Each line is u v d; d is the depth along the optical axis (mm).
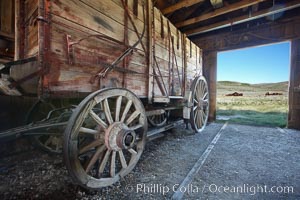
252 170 2527
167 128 3826
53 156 2756
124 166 2119
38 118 2674
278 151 3414
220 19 6316
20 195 1777
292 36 5750
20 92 1669
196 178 2266
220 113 9680
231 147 3656
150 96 3068
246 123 6781
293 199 1832
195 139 4328
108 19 2176
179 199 1806
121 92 2033
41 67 1473
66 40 1691
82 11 1846
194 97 4910
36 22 1807
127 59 2521
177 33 4293
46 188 1919
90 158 1854
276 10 5020
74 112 1626
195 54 5633
